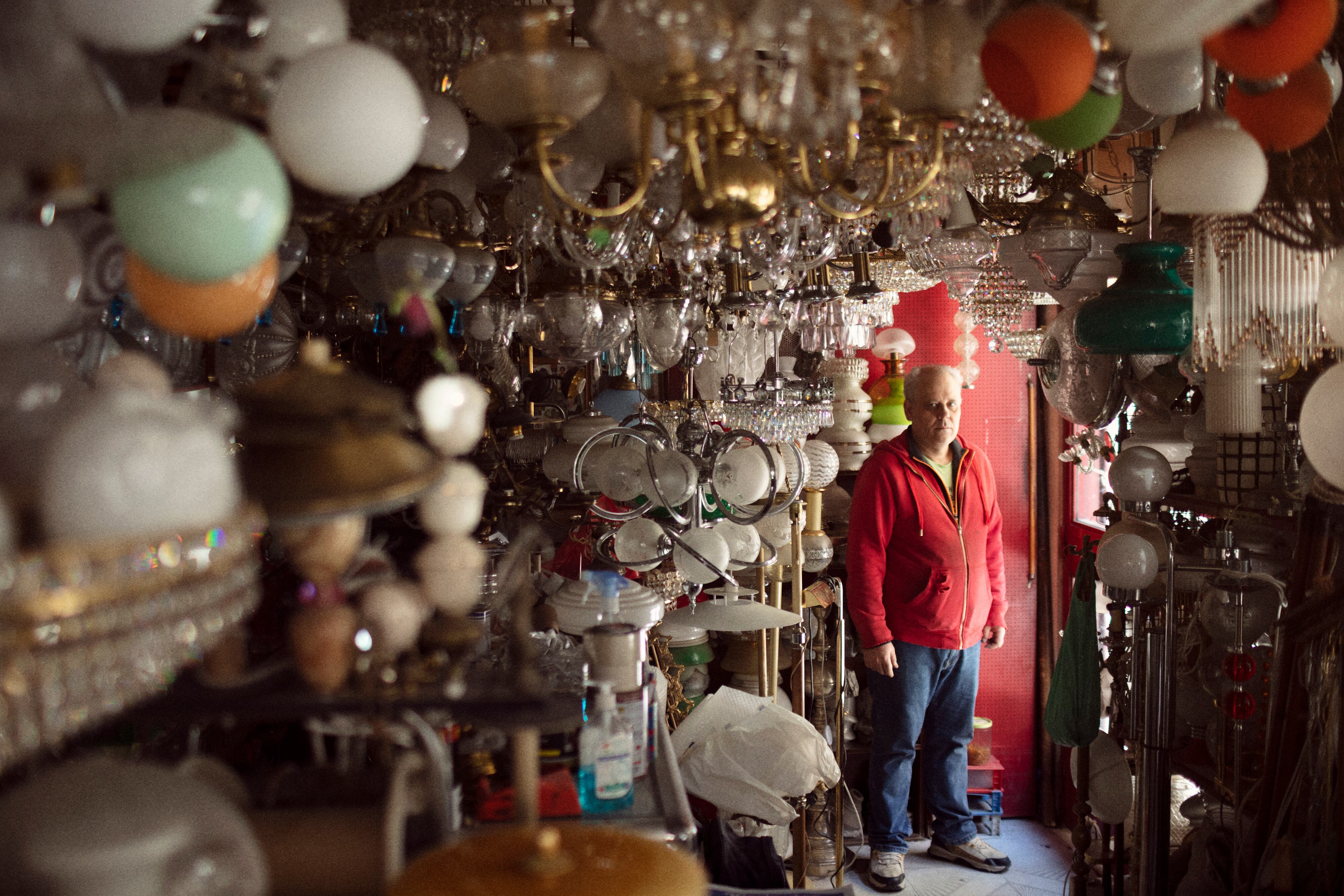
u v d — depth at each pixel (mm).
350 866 1107
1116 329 2123
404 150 1152
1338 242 1725
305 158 1121
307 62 1115
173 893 789
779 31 1133
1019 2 1438
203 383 1819
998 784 4152
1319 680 1976
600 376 3162
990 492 3814
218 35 1126
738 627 2604
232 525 946
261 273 1036
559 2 1719
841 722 3494
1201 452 2746
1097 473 3982
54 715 778
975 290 2645
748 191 1295
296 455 1018
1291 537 2381
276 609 1717
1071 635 2939
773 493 2488
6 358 951
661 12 1107
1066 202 2385
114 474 773
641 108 1443
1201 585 2672
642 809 1739
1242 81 1488
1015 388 4227
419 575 1246
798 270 2084
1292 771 2035
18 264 933
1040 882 3619
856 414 3885
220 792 1144
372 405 1058
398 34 1537
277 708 1178
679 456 2291
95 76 921
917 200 1729
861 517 3617
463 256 1928
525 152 1373
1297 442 2396
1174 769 2730
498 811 1623
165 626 846
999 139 1661
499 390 2510
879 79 1303
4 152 819
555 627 2109
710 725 2865
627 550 2424
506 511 2346
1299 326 1770
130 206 878
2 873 769
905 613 3621
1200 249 1860
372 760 1411
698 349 2518
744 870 2225
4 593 728
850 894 2006
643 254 1967
